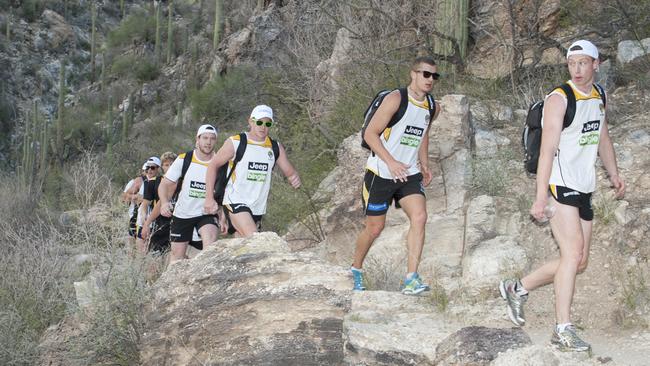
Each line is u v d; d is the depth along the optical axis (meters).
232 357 5.52
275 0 24.14
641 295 5.64
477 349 4.75
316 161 11.12
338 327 5.47
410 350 5.01
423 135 6.12
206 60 33.94
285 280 5.70
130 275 6.56
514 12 11.26
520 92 9.66
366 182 6.16
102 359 6.43
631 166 6.99
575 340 4.77
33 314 7.53
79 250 8.31
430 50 10.75
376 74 11.39
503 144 8.02
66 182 19.47
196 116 23.97
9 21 46.34
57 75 45.47
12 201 15.66
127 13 52.16
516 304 5.16
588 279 6.03
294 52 14.34
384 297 5.82
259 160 6.90
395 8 11.66
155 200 9.29
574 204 4.84
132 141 26.45
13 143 39.53
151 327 6.12
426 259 6.88
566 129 4.81
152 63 39.62
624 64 9.16
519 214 6.95
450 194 7.56
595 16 10.52
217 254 6.07
